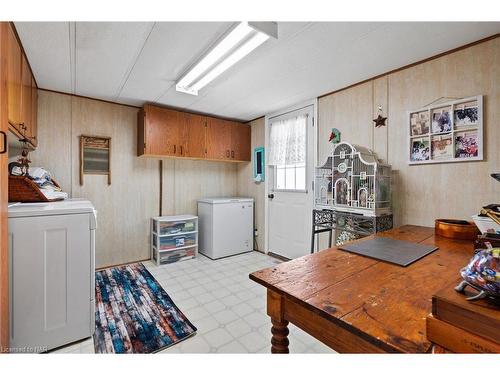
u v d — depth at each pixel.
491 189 1.70
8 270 1.39
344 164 2.29
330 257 1.23
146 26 1.60
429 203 2.00
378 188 2.05
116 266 3.18
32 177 2.17
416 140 2.07
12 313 1.48
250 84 2.54
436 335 0.59
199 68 2.14
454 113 1.86
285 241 3.47
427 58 2.00
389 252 1.29
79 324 1.70
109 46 1.84
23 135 1.89
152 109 3.14
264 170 3.79
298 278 0.99
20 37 1.70
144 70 2.24
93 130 3.01
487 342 0.52
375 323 0.68
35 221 1.55
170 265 3.25
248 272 3.01
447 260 1.18
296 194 3.29
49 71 2.25
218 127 3.75
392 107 2.24
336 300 0.81
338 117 2.70
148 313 2.07
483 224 1.39
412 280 0.96
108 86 2.62
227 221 3.66
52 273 1.61
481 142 1.73
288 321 1.00
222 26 1.61
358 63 2.09
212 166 4.11
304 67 2.16
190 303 2.25
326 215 2.47
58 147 2.80
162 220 3.25
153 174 3.50
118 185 3.21
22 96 1.84
